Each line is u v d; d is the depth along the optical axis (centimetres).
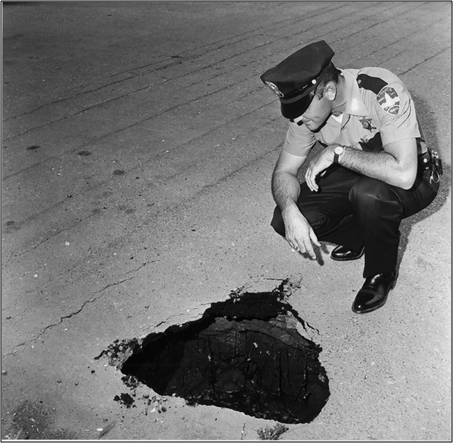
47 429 272
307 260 365
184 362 330
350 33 746
